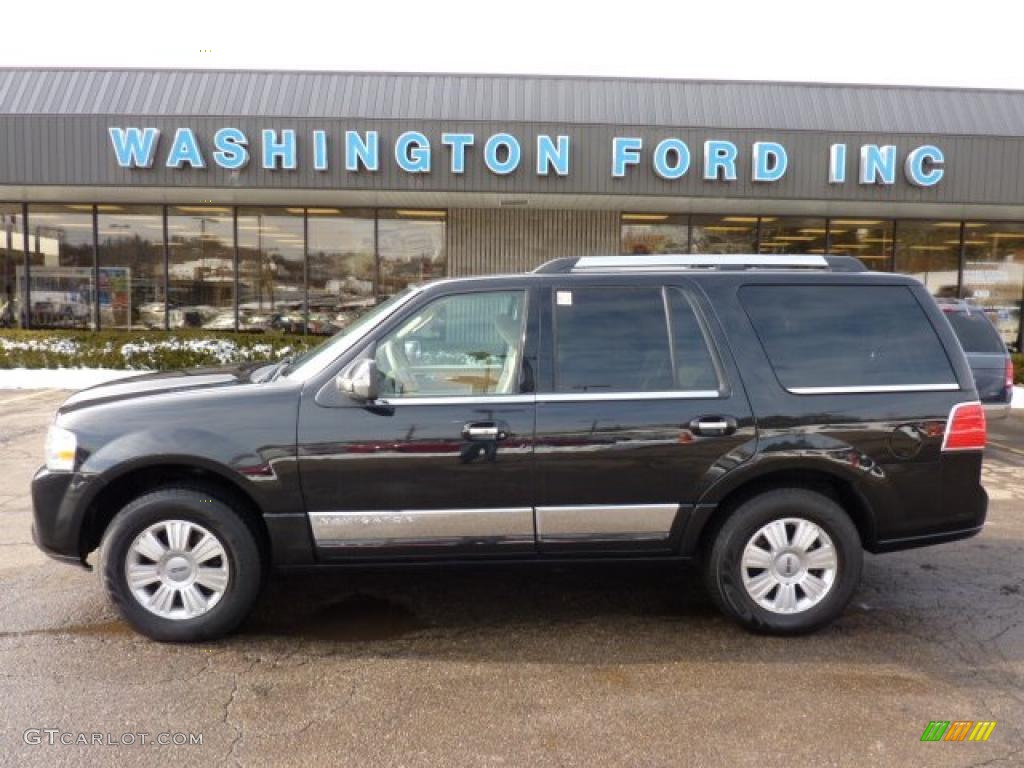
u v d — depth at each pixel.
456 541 3.97
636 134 13.45
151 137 13.26
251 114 14.12
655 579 4.96
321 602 4.55
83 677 3.61
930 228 16.78
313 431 3.86
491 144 13.37
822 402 4.03
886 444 4.05
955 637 4.13
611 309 4.11
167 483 4.04
